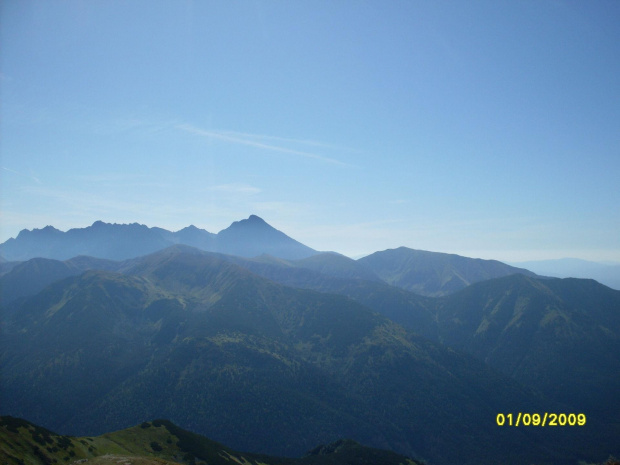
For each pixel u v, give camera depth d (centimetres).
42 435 10450
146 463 9594
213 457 14350
